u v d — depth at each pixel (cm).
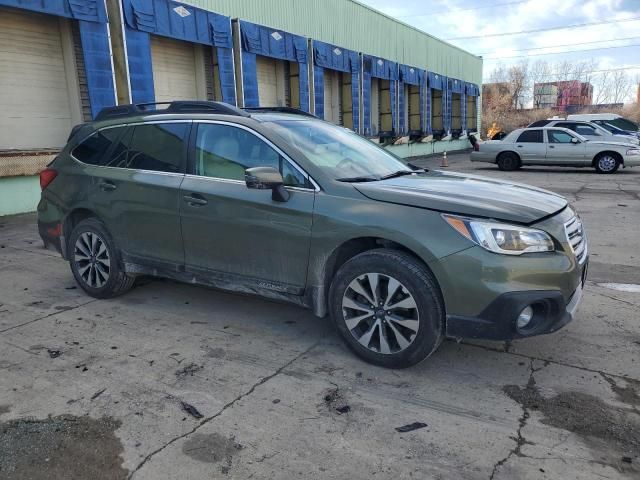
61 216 524
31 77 1084
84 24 1065
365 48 2278
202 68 1484
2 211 996
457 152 3381
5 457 269
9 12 1034
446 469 259
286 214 378
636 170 1825
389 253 346
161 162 454
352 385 340
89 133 519
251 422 300
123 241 475
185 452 273
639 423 296
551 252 329
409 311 342
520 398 324
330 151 420
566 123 1919
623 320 447
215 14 1423
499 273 317
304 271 378
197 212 420
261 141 403
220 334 424
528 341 404
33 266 636
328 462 265
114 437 286
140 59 1204
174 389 337
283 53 1711
